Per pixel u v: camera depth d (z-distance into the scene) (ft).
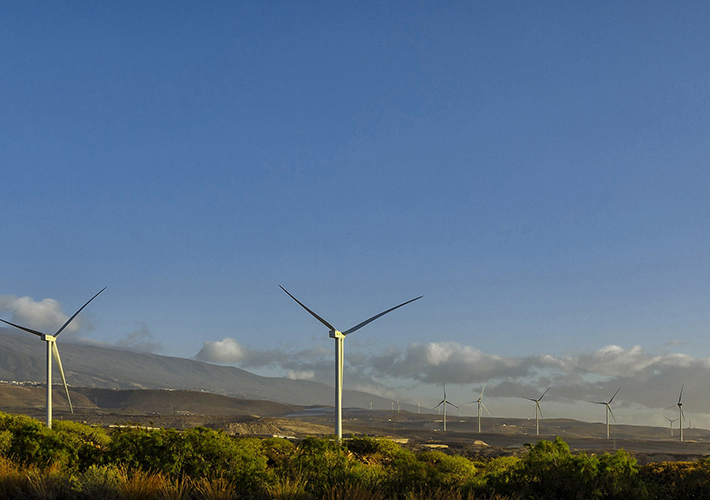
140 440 72.49
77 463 73.87
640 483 76.48
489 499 72.08
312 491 66.95
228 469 70.64
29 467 67.82
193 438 73.56
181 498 58.39
